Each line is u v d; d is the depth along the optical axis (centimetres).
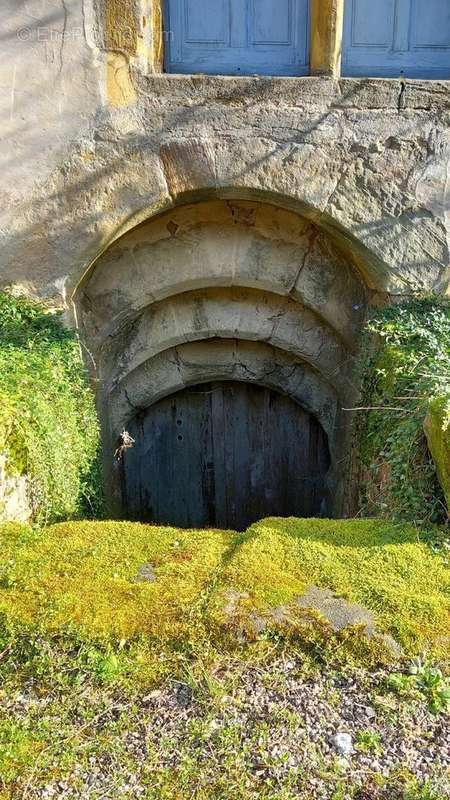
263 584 233
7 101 385
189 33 410
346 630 217
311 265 457
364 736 192
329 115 393
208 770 184
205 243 449
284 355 529
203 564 247
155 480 586
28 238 404
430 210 411
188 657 214
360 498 400
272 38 411
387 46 423
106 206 401
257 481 595
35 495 320
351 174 403
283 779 181
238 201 432
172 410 571
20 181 396
